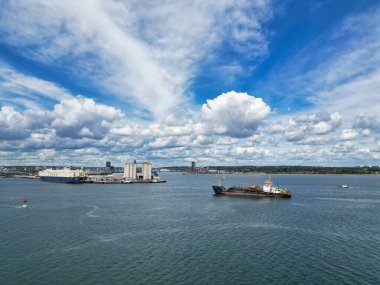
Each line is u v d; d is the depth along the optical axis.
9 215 138.75
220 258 80.38
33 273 70.12
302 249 88.25
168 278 67.69
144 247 89.62
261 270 72.31
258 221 128.88
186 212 152.50
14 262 76.81
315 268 73.62
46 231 107.69
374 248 89.50
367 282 66.06
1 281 65.75
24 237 99.50
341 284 65.00
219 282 65.81
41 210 154.00
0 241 94.81
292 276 68.94
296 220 131.62
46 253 83.69
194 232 108.00
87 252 84.75
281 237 101.56
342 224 123.06
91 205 174.38
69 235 102.44
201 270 72.19
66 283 65.00
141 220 129.12
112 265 75.06
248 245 92.00
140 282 65.56
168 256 81.75
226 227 116.56
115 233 105.56
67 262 76.94
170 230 110.81
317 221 129.50
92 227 114.56
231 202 197.25
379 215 145.88
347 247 90.44
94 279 67.00
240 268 73.50
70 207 165.38
